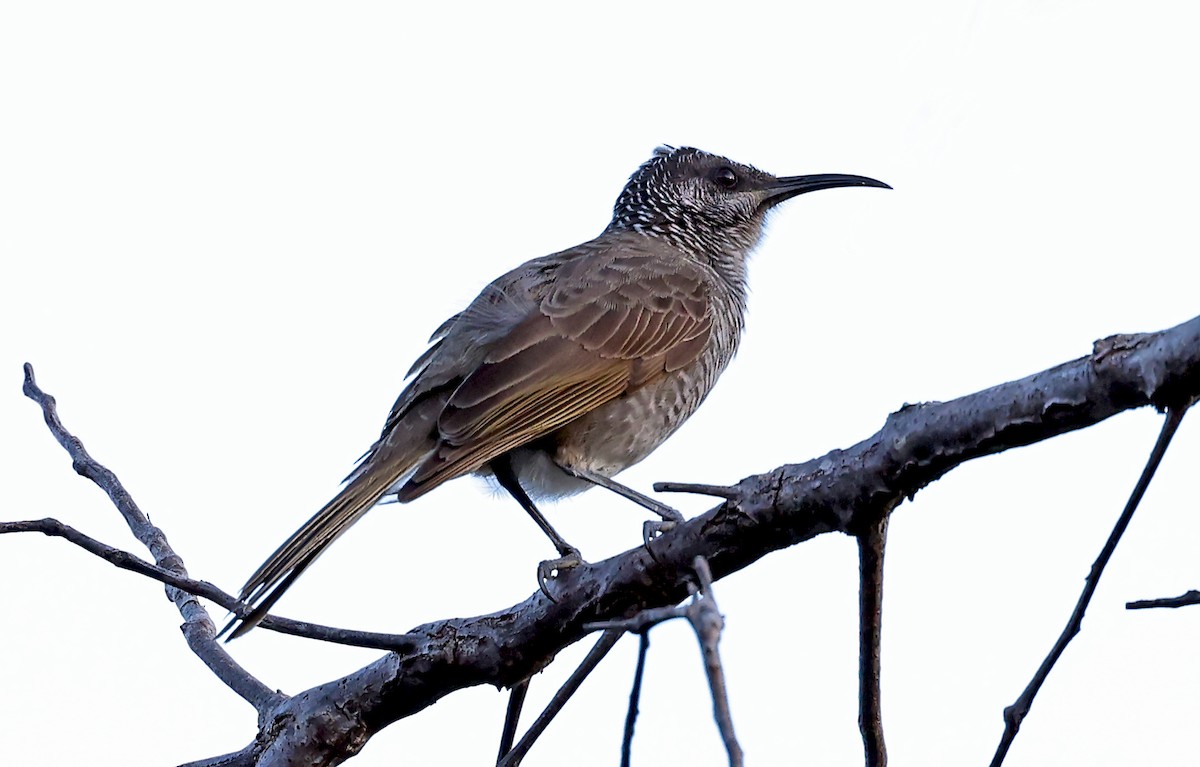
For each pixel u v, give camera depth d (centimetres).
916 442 663
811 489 701
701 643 508
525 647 815
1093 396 609
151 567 773
